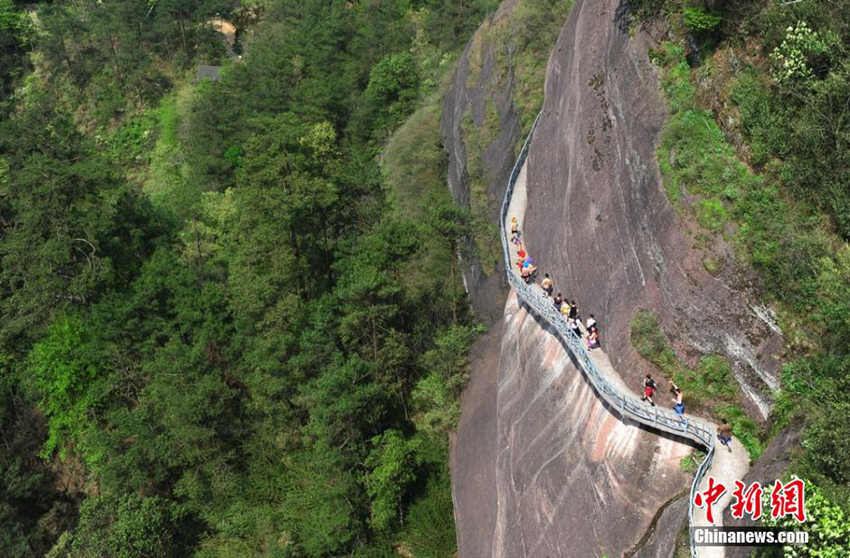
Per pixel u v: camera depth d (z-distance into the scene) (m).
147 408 47.75
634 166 32.31
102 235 54.56
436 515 41.97
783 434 24.28
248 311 47.22
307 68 78.94
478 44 59.44
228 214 57.81
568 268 35.16
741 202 27.94
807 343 25.28
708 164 29.27
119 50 97.19
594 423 29.73
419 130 62.38
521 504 33.09
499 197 47.88
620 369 29.75
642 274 30.22
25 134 57.78
